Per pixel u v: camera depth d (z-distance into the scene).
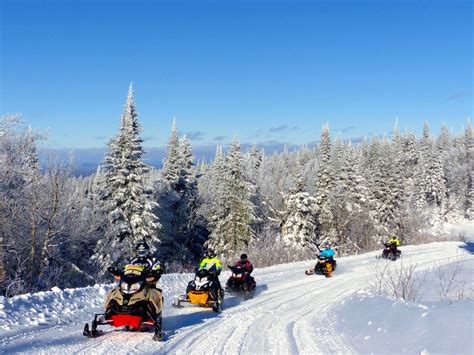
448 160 98.44
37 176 22.69
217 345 7.43
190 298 10.84
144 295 7.46
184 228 47.22
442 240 49.56
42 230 23.84
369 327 8.72
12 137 21.39
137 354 6.51
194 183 48.28
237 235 41.91
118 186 33.38
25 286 16.27
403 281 13.20
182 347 7.14
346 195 49.56
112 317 7.33
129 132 34.22
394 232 52.97
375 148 95.50
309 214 43.91
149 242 34.06
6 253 21.66
